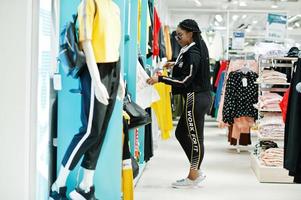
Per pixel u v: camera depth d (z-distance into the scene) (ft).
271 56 18.16
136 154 16.05
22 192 8.90
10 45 8.80
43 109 9.53
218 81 31.83
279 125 18.01
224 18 48.55
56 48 10.44
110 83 9.85
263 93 19.36
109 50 9.53
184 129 14.98
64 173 9.80
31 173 9.13
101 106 9.42
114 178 11.09
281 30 23.58
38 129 9.20
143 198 14.01
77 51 9.09
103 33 9.37
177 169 18.66
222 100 25.98
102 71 9.62
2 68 8.84
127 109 12.65
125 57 14.88
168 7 45.34
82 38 8.96
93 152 9.87
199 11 46.70
